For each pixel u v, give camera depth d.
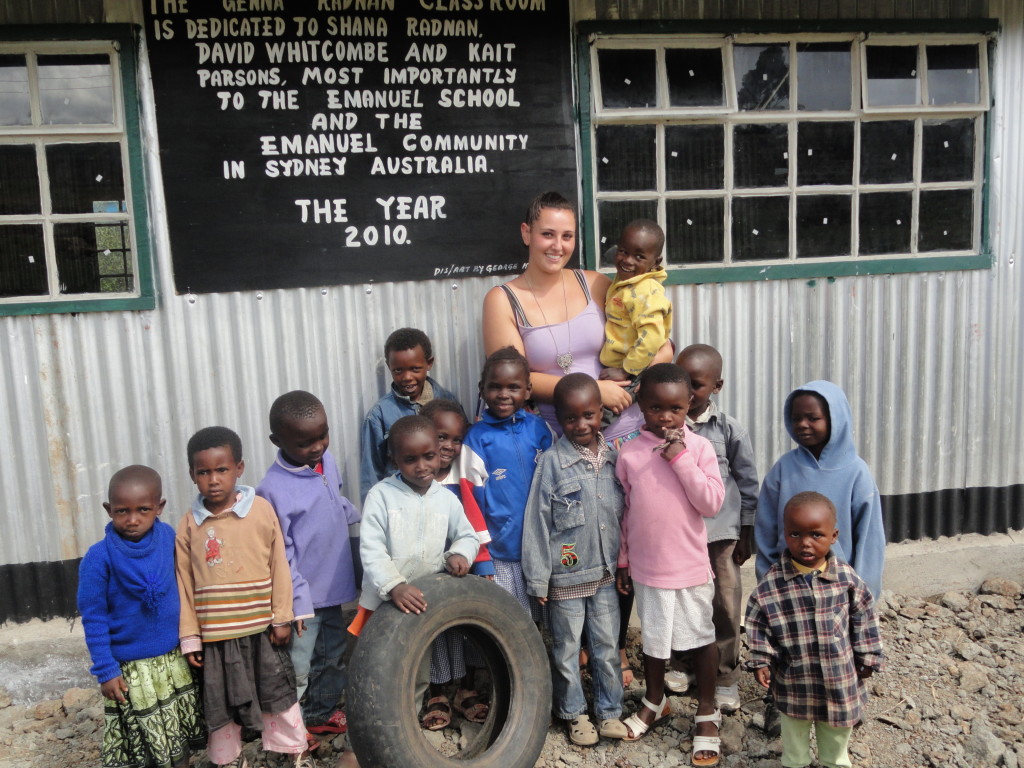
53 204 3.67
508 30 3.89
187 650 3.03
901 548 4.57
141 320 3.77
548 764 3.37
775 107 4.22
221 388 3.87
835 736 3.09
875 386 4.49
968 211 4.48
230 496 3.12
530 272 3.70
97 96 3.64
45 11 3.54
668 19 4.01
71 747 3.50
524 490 3.46
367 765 2.96
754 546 3.68
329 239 3.86
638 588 3.42
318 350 3.93
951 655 4.03
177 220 3.73
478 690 3.82
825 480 3.33
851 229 4.38
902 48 4.29
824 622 3.00
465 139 3.92
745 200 4.26
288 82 3.73
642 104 4.09
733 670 3.62
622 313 3.65
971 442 4.62
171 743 3.05
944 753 3.36
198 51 3.65
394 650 2.99
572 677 3.42
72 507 3.81
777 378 4.39
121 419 3.81
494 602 3.21
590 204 4.08
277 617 3.12
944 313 4.50
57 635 3.80
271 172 3.77
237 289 3.81
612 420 3.61
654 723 3.52
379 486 3.26
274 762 3.42
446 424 3.35
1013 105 4.42
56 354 3.72
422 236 3.94
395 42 3.79
